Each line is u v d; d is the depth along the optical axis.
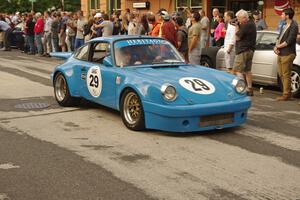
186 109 6.53
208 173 5.29
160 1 23.00
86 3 29.61
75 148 6.23
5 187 4.86
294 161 5.75
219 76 7.37
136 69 7.50
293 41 9.80
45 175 5.20
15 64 16.92
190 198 4.58
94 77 8.03
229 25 11.16
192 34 11.69
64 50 20.42
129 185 4.91
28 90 10.89
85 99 8.96
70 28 19.80
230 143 6.51
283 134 7.06
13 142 6.52
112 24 16.66
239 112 7.03
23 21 23.50
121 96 7.33
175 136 6.81
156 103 6.65
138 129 7.03
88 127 7.38
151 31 13.12
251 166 5.54
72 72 8.65
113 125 7.48
